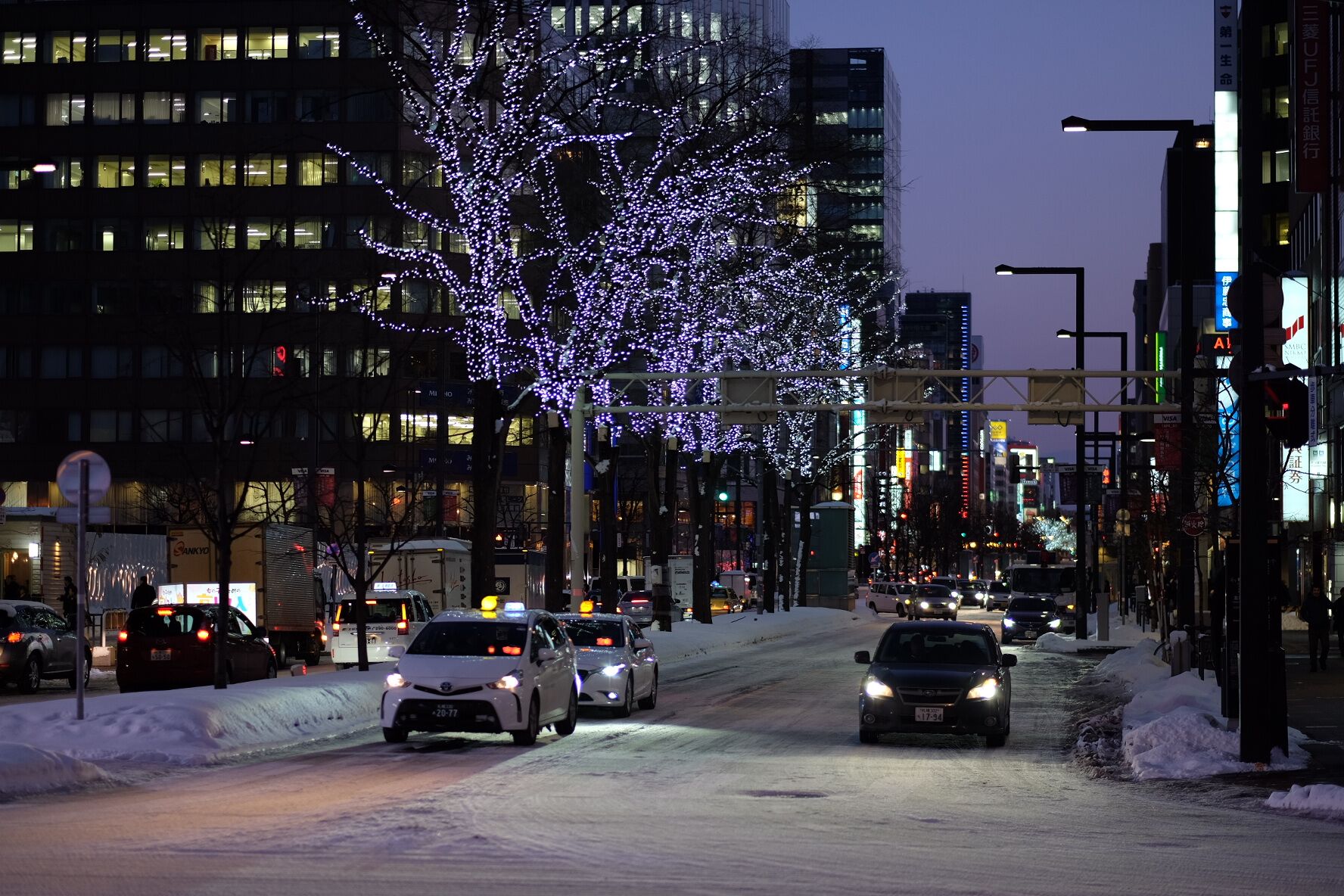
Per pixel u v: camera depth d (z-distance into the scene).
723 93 50.38
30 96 104.75
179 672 34.62
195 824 14.59
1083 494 62.00
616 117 52.50
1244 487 20.12
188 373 36.12
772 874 12.02
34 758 17.56
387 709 23.44
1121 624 73.81
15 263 104.06
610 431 50.03
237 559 47.78
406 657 24.09
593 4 123.31
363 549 33.47
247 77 102.75
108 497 102.00
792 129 52.47
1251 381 20.00
